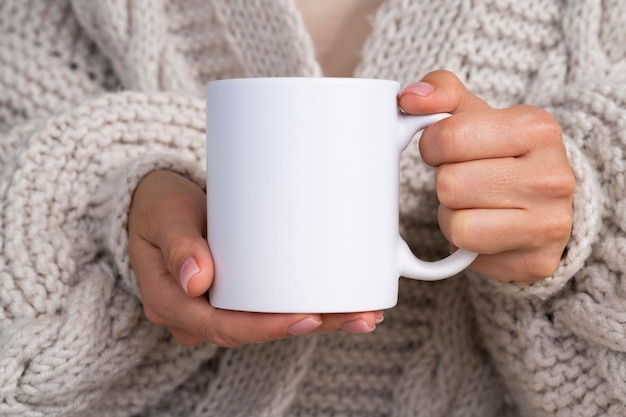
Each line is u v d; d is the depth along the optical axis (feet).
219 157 1.69
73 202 2.05
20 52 2.37
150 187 1.95
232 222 1.69
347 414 2.35
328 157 1.65
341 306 1.69
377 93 1.68
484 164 1.74
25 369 1.94
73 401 2.00
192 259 1.72
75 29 2.41
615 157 1.94
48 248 1.99
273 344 2.26
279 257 1.67
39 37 2.38
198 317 1.78
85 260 2.05
